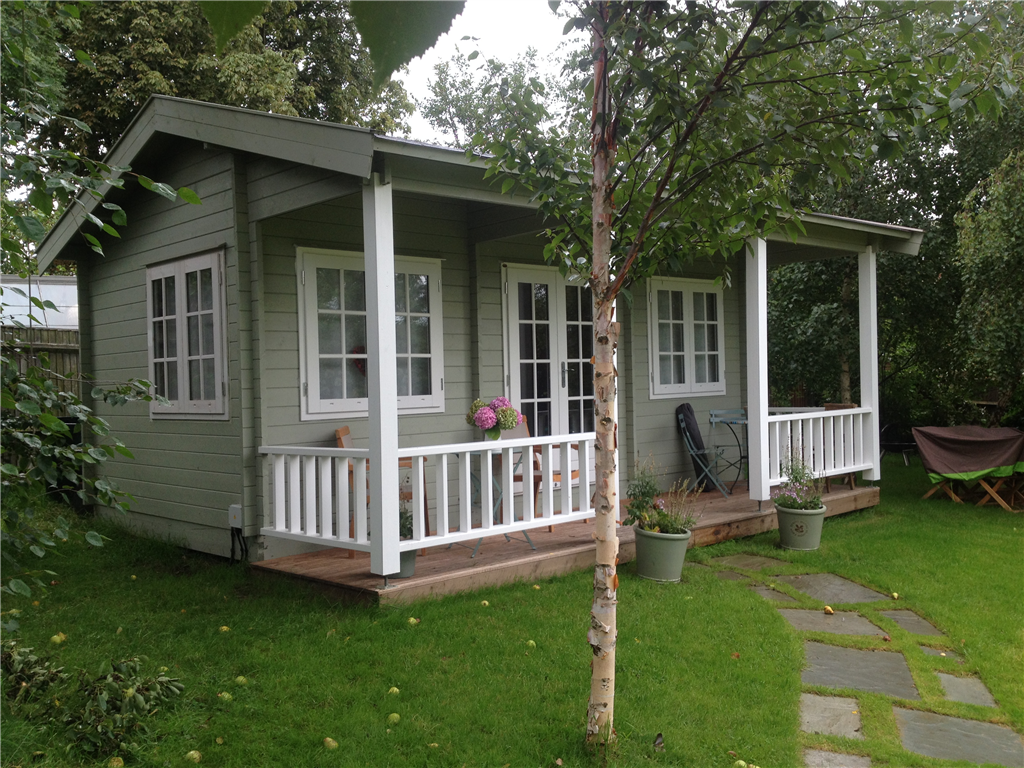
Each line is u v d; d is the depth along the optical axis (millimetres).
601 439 3180
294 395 6164
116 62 12398
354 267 6523
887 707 3707
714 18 2809
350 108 15586
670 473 8750
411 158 4879
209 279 6387
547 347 7742
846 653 4465
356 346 6543
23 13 2807
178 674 3912
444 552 5934
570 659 4078
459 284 7148
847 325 11523
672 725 3402
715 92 2852
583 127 4145
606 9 2924
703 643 4402
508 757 3129
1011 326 8539
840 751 3289
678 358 8930
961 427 9258
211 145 6020
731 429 8938
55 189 2578
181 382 6703
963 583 5730
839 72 2955
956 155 10508
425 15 548
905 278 10961
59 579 5949
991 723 3604
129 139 6770
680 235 3539
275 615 4855
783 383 13070
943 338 11562
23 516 2832
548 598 5121
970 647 4480
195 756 3082
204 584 5688
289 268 6152
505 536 6500
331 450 5332
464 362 7172
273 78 13047
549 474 6020
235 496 6086
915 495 9625
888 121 2963
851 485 8664
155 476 7086
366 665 3982
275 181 5719
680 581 5699
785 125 3012
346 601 5051
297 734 3305
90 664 4039
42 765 2965
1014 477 8805
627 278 3518
